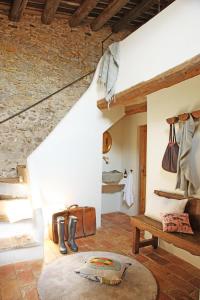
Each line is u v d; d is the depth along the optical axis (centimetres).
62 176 424
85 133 445
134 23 598
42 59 530
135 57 346
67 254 335
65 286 250
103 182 525
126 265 290
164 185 353
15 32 506
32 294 242
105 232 429
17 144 503
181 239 264
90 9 468
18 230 346
